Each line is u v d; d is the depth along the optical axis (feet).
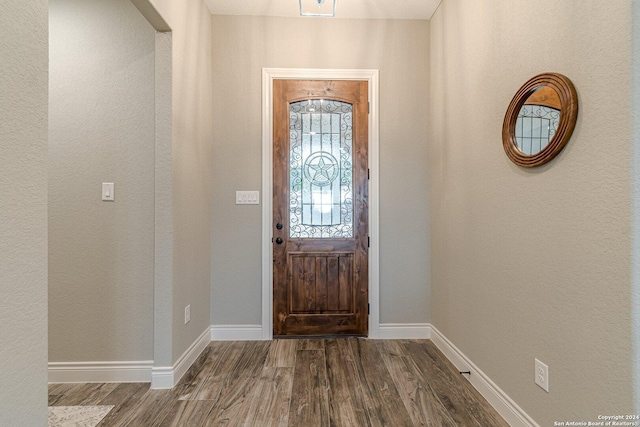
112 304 7.25
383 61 9.86
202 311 8.96
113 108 7.21
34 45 3.44
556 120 4.59
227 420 5.86
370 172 9.85
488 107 6.51
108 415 6.00
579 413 4.28
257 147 9.75
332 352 8.78
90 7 7.19
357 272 9.90
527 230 5.33
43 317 3.55
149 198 7.23
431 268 9.81
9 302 3.16
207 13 9.27
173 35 7.04
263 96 9.72
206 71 9.18
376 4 9.19
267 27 9.74
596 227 4.02
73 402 6.43
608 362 3.87
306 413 6.05
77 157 7.22
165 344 7.00
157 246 6.99
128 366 7.23
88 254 7.24
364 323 9.91
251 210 9.76
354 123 9.87
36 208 3.47
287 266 9.85
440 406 6.28
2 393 3.10
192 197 8.16
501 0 6.05
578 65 4.28
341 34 9.82
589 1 4.10
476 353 6.96
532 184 5.21
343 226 9.96
